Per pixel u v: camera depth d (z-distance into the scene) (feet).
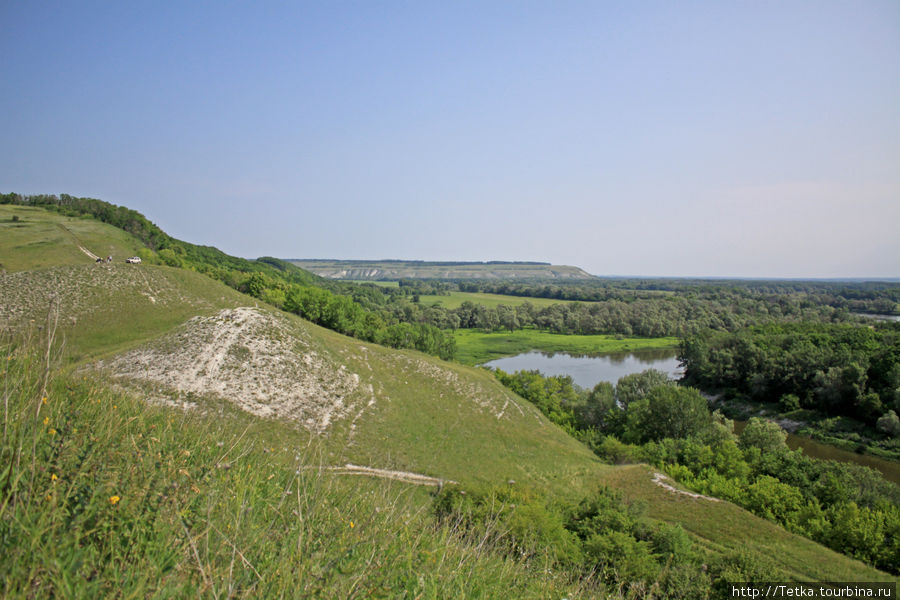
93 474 10.43
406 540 14.26
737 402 204.64
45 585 7.38
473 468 102.89
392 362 152.05
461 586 12.01
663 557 56.70
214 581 8.74
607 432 171.83
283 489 15.78
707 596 48.26
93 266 168.14
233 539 10.32
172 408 22.09
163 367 99.14
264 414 94.94
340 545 12.26
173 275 182.29
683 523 80.02
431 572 12.45
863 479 99.45
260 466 17.44
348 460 88.12
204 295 177.99
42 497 8.94
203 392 93.97
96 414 15.10
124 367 97.60
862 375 166.30
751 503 92.79
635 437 149.79
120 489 10.42
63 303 141.08
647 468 107.96
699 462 116.67
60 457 10.36
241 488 13.46
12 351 16.12
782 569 64.13
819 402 179.52
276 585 9.28
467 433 124.26
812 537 81.10
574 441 146.00
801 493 96.43
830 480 97.25
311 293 231.91
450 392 147.02
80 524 8.73
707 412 147.13
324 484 17.52
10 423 10.69
